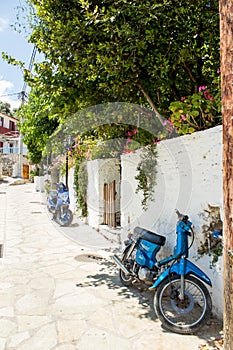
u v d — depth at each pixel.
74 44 4.08
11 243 6.54
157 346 2.66
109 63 3.95
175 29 4.07
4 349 2.60
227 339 1.78
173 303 3.19
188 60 4.49
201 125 3.83
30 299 3.62
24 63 5.41
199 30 4.30
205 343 2.70
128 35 3.73
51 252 5.81
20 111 15.95
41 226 8.55
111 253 5.72
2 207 12.38
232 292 1.74
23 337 2.78
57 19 4.19
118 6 3.76
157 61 4.07
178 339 2.77
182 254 3.11
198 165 3.38
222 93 1.75
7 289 3.93
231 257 1.72
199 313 3.21
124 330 2.93
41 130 12.36
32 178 26.20
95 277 4.42
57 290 3.91
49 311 3.31
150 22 3.79
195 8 3.98
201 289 2.94
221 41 1.75
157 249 3.62
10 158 31.16
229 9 1.68
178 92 5.03
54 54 4.28
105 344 2.69
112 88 4.53
